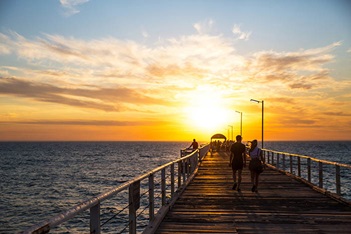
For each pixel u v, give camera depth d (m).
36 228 2.76
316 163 67.88
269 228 7.86
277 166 22.66
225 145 55.75
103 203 29.16
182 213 9.41
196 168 21.89
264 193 12.77
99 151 172.00
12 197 36.78
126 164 84.81
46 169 71.38
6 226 24.25
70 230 21.48
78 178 54.72
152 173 7.84
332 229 7.74
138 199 6.66
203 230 7.71
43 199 35.44
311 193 12.76
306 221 8.48
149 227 7.43
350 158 107.81
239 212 9.54
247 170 21.88
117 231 20.53
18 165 82.44
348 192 31.09
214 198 11.72
